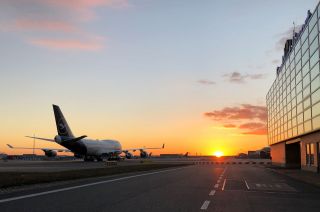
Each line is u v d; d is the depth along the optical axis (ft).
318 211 36.52
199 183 71.41
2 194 47.34
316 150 113.80
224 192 54.60
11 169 129.80
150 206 37.86
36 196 45.34
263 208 38.24
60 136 220.23
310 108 114.01
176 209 36.17
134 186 62.34
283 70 172.45
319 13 101.91
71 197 44.70
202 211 35.27
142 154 307.99
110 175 97.14
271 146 237.45
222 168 163.94
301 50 128.88
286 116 162.91
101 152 261.24
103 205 38.01
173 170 136.36
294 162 171.01
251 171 132.36
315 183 71.67
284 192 56.54
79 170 112.57
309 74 115.14
